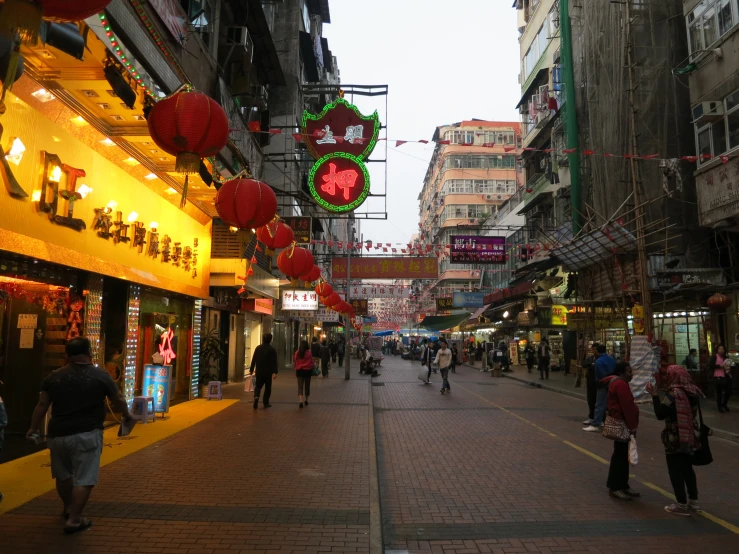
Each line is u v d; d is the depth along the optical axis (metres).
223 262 13.70
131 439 8.13
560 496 5.93
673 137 17.56
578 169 21.27
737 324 15.18
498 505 5.61
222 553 3.98
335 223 45.69
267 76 18.53
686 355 17.23
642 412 12.80
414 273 23.50
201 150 4.55
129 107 6.84
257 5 14.58
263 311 19.23
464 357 37.28
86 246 7.64
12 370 7.87
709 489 6.33
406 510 5.46
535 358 29.70
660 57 17.83
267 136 18.56
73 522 4.29
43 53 5.79
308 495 5.42
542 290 24.47
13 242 5.94
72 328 7.97
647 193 17.20
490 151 54.62
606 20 18.88
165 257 10.65
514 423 11.04
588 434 9.80
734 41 13.55
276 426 9.44
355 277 23.44
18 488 5.45
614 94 18.23
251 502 5.18
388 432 9.93
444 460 7.66
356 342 55.53
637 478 6.77
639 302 15.48
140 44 6.23
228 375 17.88
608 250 15.85
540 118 27.28
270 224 9.01
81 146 7.44
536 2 29.05
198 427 9.25
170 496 5.32
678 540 4.64
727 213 13.59
